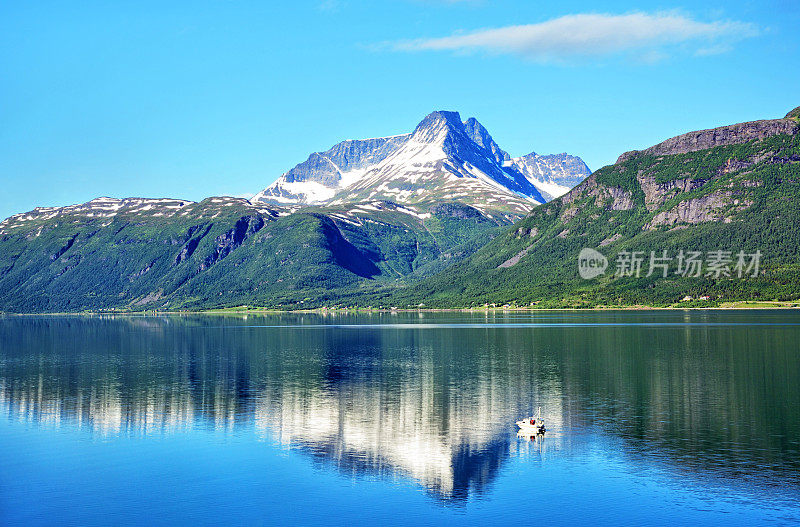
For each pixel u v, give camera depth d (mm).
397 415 141125
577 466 106688
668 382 170000
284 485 101500
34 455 117062
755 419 131000
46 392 172500
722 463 106500
